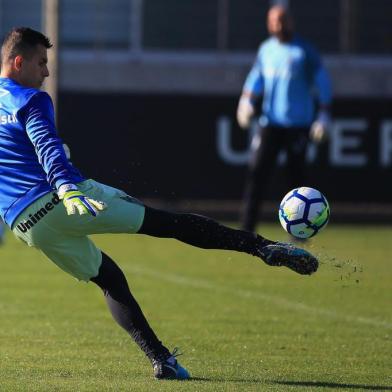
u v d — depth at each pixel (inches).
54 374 850.1
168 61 2871.6
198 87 2842.0
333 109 2738.7
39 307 1288.1
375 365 922.7
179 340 1056.2
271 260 783.1
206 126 2738.7
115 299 828.0
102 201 774.5
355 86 2883.9
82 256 802.8
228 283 1576.0
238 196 2741.1
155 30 2896.2
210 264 1849.2
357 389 802.2
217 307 1314.0
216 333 1106.7
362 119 2736.2
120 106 2719.0
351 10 2886.3
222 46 2888.8
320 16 2893.7
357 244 2207.2
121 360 927.7
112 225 786.2
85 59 2861.7
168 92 2726.4
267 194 2758.4
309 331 1127.6
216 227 793.6
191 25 2888.8
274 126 2113.7
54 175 743.1
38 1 2940.5
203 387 790.5
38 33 810.8
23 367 884.6
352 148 2736.2
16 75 800.3
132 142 2719.0
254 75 2117.4
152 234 797.9
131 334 831.1
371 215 2842.0
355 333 1119.6
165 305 1328.7
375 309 1312.7
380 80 2883.9
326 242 2244.1
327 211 828.0
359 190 2743.6
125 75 2854.3
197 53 2886.3
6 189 786.2
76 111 2701.8
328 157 2733.8
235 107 2738.7
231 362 927.7
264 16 2886.3
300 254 773.3
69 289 1471.5
